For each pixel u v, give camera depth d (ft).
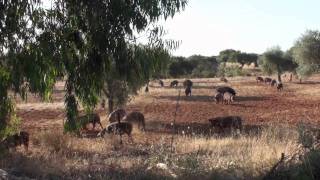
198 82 278.67
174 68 369.09
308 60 201.57
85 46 45.62
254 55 510.17
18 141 59.00
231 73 385.50
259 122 108.68
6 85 44.96
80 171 42.55
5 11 43.14
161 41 46.16
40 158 48.65
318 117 114.93
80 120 50.24
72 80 46.68
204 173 36.17
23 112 134.51
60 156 54.70
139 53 45.47
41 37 44.06
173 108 142.20
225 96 183.52
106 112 127.44
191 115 125.70
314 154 33.73
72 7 44.70
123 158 51.78
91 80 46.80
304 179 31.91
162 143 53.83
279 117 117.39
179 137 72.38
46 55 43.68
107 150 63.05
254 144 52.06
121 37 44.16
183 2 44.52
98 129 99.81
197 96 182.39
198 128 100.37
